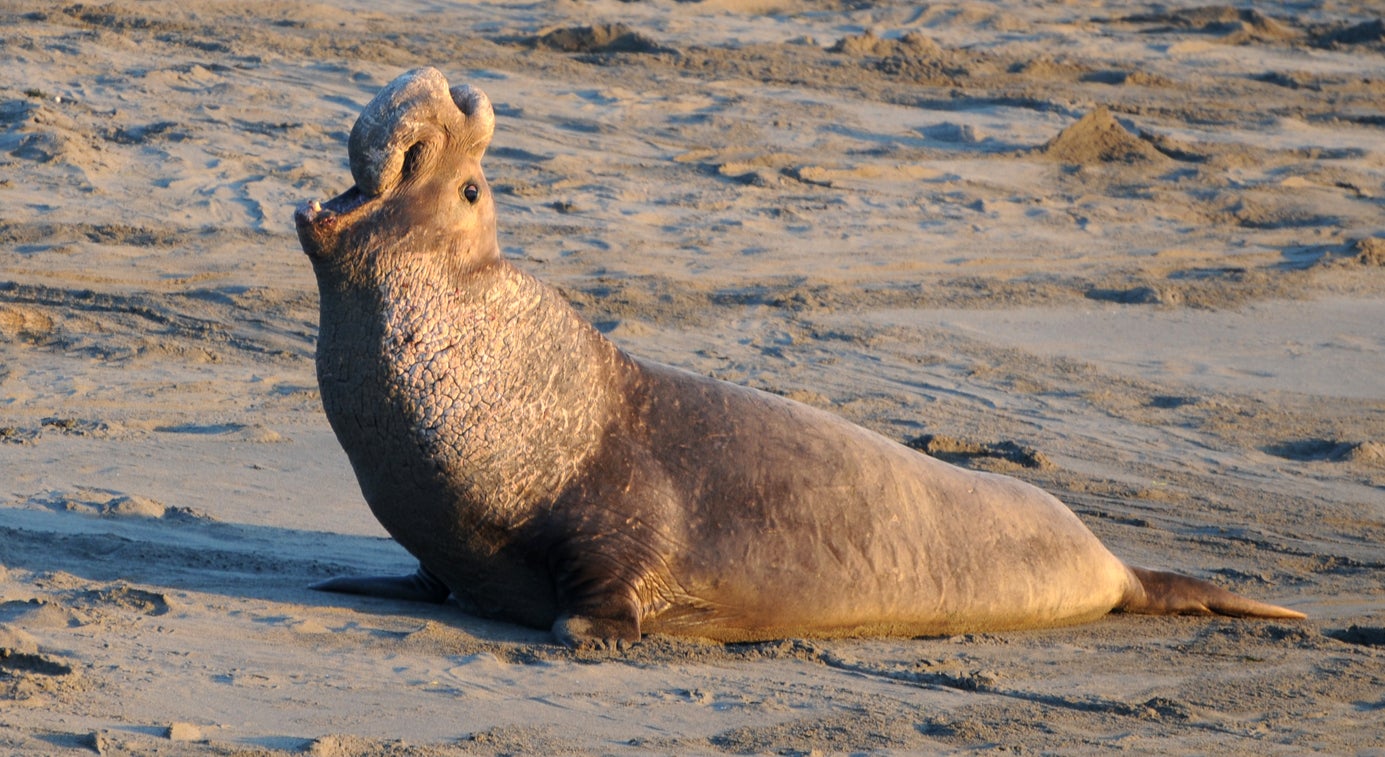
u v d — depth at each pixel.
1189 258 75.00
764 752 19.44
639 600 24.11
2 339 47.56
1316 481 44.47
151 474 34.28
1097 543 28.52
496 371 23.08
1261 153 100.94
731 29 141.12
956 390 51.50
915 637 26.47
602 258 65.12
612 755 18.84
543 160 81.25
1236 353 58.78
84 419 39.38
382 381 22.50
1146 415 50.41
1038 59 130.12
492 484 23.23
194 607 23.86
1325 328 62.91
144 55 94.00
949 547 26.36
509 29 124.75
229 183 70.62
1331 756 20.81
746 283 63.56
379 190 22.27
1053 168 91.94
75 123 76.38
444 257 22.67
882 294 63.28
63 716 18.38
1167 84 127.50
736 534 24.66
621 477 24.12
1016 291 65.69
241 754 17.58
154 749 17.48
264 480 34.84
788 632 25.48
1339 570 34.69
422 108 22.05
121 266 58.00
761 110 99.31
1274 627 28.67
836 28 150.50
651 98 98.88
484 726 19.59
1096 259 73.25
